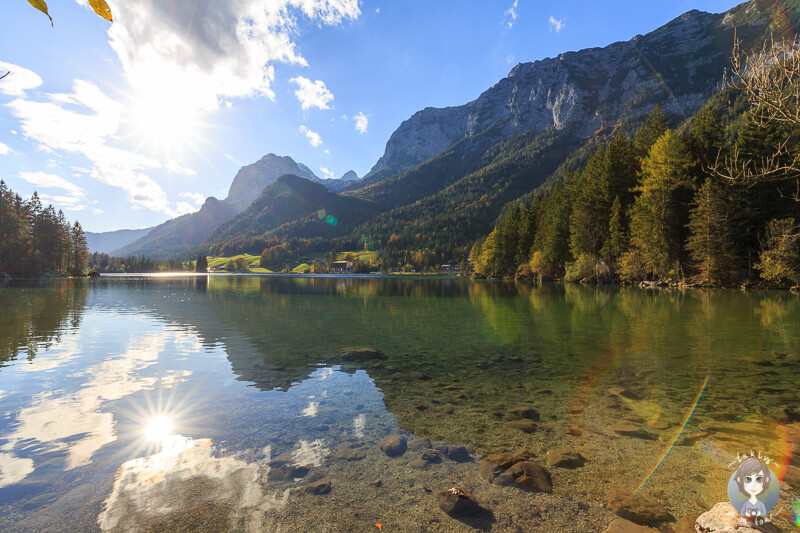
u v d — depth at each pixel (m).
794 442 6.02
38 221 103.81
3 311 24.55
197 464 5.38
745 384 9.15
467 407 7.86
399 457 5.65
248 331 17.88
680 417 7.16
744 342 14.06
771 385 9.05
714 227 42.94
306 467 5.32
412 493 4.69
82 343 14.60
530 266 80.69
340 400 8.30
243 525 4.01
